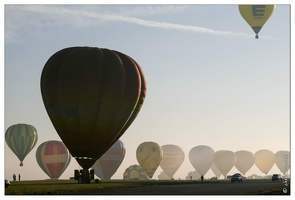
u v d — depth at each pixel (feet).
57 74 220.43
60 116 221.05
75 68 220.43
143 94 232.73
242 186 237.04
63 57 223.10
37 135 339.36
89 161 228.63
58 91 219.61
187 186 233.35
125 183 247.91
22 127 335.88
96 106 220.84
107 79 221.66
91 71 220.43
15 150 334.65
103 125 223.71
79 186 215.51
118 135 230.48
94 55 223.71
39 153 360.28
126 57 230.68
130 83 226.17
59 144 360.69
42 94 223.71
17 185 222.69
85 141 224.53
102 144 227.61
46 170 358.43
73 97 219.41
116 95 222.69
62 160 357.61
